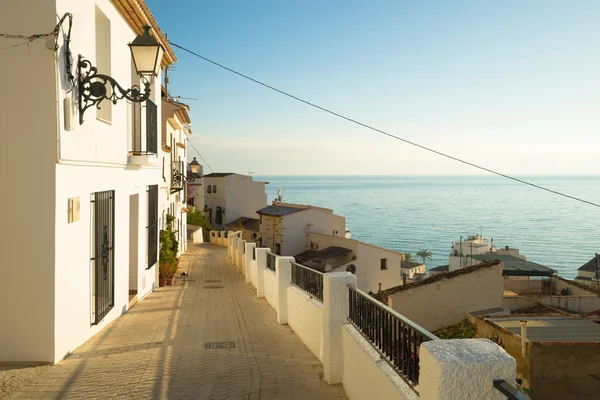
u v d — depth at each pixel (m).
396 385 3.88
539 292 28.27
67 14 6.61
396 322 4.20
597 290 25.34
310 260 40.88
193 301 12.73
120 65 10.35
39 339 6.70
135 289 12.73
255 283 15.19
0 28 6.52
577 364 11.74
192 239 45.59
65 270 7.05
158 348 7.88
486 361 2.74
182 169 30.56
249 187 65.62
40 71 6.55
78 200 7.48
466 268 19.08
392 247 153.00
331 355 6.01
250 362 7.11
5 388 5.86
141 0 10.54
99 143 8.56
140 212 12.78
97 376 6.39
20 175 6.58
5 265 6.61
